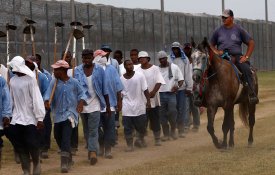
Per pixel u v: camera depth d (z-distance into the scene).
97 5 50.38
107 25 51.16
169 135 23.61
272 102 37.56
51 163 18.75
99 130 19.52
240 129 24.98
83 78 18.25
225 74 19.27
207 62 19.14
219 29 20.48
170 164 17.14
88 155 18.91
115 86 19.39
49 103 16.77
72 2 31.72
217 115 31.84
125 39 53.66
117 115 22.64
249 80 19.97
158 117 21.86
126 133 20.75
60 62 16.77
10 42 38.62
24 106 15.70
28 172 16.14
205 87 19.22
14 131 15.76
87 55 18.30
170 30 60.62
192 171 15.91
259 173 15.35
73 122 16.88
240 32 20.30
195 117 25.41
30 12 41.28
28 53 40.50
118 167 17.73
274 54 86.56
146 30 56.81
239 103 20.67
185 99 23.80
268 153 18.33
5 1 39.06
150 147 21.66
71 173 16.91
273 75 70.56
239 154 18.38
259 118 29.00
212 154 18.58
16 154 18.48
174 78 22.78
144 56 21.67
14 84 15.70
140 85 20.69
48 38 42.66
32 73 15.75
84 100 17.05
